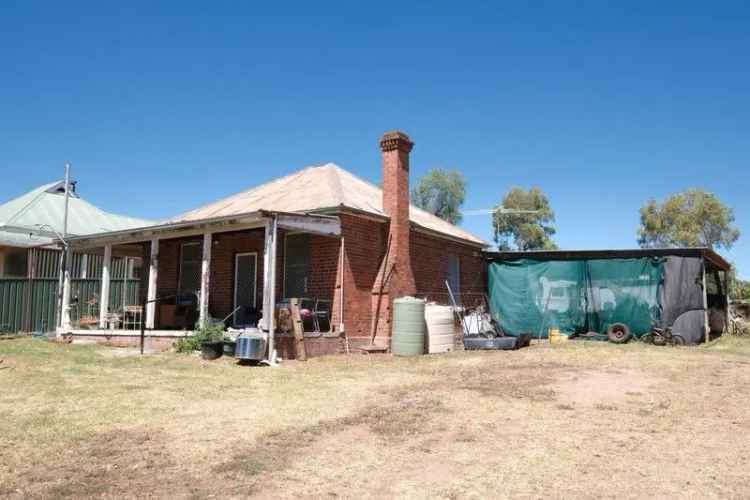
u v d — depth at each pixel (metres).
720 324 22.53
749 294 40.81
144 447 5.55
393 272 15.57
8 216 24.11
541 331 19.78
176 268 18.20
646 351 14.70
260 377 9.98
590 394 8.50
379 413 7.08
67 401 7.60
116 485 4.52
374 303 15.46
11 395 7.98
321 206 14.60
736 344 17.64
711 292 23.78
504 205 54.00
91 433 6.01
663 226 54.22
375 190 18.77
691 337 17.72
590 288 19.58
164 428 6.27
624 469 5.02
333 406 7.51
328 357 13.27
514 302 20.62
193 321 16.47
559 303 19.94
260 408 7.36
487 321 17.58
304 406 7.50
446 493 4.43
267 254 12.23
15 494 4.29
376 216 15.45
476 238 21.62
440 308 15.45
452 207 51.41
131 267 24.55
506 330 20.52
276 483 4.62
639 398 8.23
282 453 5.41
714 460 5.30
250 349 11.52
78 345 14.72
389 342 15.16
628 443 5.84
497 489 4.53
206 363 11.62
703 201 53.00
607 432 6.29
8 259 21.73
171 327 16.77
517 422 6.71
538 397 8.19
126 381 9.26
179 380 9.48
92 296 20.59
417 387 8.99
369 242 15.52
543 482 4.68
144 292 18.92
